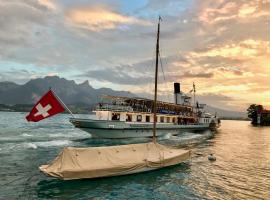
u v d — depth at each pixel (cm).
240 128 14162
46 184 2247
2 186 2178
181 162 3144
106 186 2253
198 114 7688
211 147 4984
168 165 2842
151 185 2333
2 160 3077
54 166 2206
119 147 2620
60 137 5288
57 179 2373
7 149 3775
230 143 5978
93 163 2328
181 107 6469
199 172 2861
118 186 2269
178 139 5741
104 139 4803
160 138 5553
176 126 5925
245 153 4531
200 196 2133
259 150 5047
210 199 2078
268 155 4425
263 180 2684
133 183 2364
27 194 2023
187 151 3155
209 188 2342
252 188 2400
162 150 2950
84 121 4609
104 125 4597
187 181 2503
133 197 2050
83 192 2102
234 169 3136
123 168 2452
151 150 2836
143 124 5056
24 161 3055
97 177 2327
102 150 2480
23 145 4125
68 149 2289
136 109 5222
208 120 7938
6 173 2544
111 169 2377
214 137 7181
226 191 2284
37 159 3175
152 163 2677
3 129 6788
